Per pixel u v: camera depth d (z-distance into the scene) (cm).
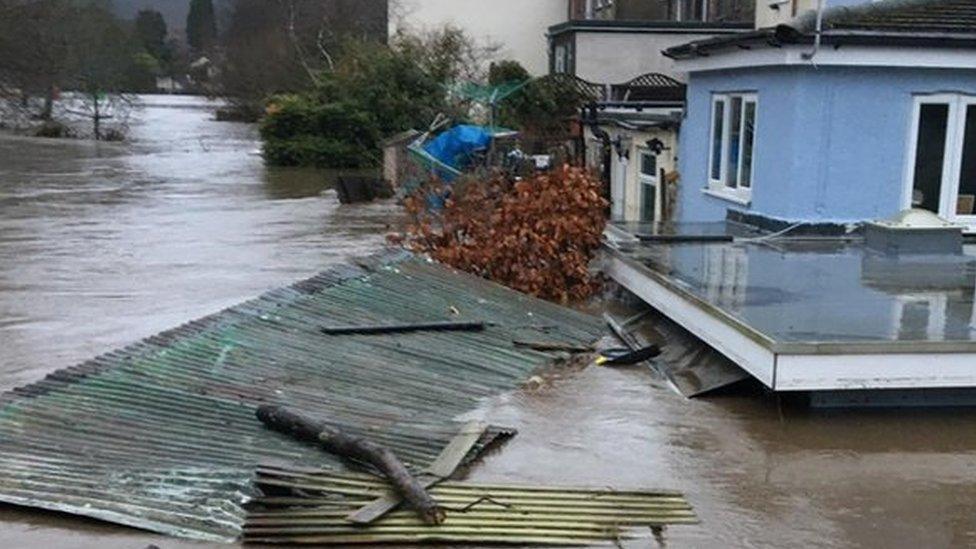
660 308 944
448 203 1294
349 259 1423
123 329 1005
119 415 669
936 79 1152
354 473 584
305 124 3453
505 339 930
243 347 841
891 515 564
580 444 675
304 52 4978
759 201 1239
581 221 1173
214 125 5788
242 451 619
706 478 617
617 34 2769
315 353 842
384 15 4975
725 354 777
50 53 4156
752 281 910
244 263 1433
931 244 1053
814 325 736
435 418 713
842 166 1161
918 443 677
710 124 1387
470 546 520
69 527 529
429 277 1123
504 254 1181
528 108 2714
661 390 802
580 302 1153
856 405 741
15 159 3544
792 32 1101
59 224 1869
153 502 548
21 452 601
